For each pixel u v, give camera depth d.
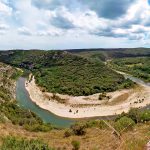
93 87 131.75
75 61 193.25
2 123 49.44
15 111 79.31
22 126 55.44
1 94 103.19
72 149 33.00
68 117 91.75
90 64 180.62
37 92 132.00
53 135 44.94
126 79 157.38
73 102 110.50
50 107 104.38
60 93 126.75
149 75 187.12
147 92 128.00
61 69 179.00
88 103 108.38
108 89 132.25
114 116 91.06
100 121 50.56
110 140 31.86
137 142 21.17
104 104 106.88
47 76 166.25
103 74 163.00
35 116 82.12
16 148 26.36
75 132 44.53
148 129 29.56
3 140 30.19
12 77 181.12
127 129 35.50
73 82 144.75
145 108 100.31
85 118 90.19
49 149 28.58
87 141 36.53
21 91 136.50
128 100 112.94
